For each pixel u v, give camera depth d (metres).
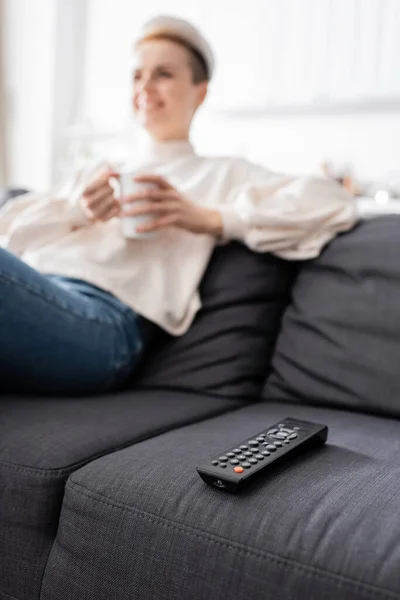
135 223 1.21
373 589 0.58
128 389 1.27
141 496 0.75
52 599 0.78
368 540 0.62
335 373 1.13
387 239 1.19
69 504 0.79
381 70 2.81
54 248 1.32
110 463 0.82
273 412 1.09
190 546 0.68
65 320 1.10
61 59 3.67
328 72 2.94
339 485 0.72
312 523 0.65
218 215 1.29
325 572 0.61
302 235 1.27
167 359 1.27
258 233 1.26
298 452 0.81
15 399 1.09
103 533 0.75
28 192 1.76
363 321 1.13
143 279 1.28
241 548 0.66
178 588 0.68
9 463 0.85
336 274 1.22
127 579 0.72
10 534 0.83
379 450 0.86
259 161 3.22
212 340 1.25
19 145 3.83
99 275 1.26
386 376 1.08
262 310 1.29
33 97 3.74
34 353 1.09
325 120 3.04
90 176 1.47
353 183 2.81
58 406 1.04
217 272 1.32
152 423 0.99
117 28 3.58
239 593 0.64
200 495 0.72
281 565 0.63
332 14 2.91
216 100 3.25
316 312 1.20
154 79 1.45
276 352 1.24
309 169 3.09
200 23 3.28
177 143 1.49
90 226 1.36
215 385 1.21
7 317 1.03
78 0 3.68
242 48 3.17
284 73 3.05
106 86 3.66
